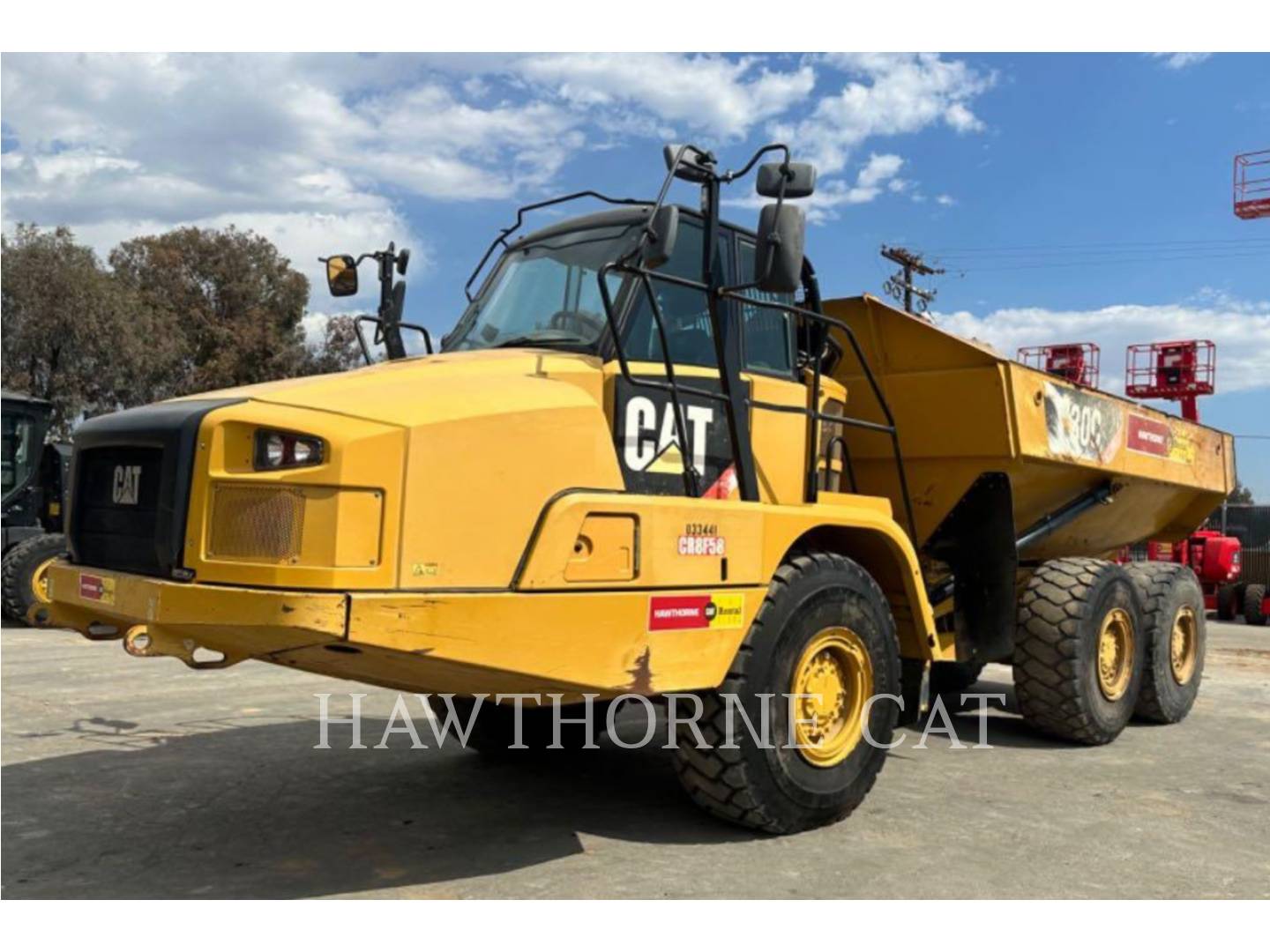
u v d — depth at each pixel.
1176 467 8.34
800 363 5.57
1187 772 5.99
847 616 4.83
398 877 4.00
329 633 3.33
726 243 4.97
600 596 3.92
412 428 3.55
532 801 5.09
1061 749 6.63
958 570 6.64
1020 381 6.22
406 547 3.51
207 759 5.82
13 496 13.32
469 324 5.20
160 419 3.76
